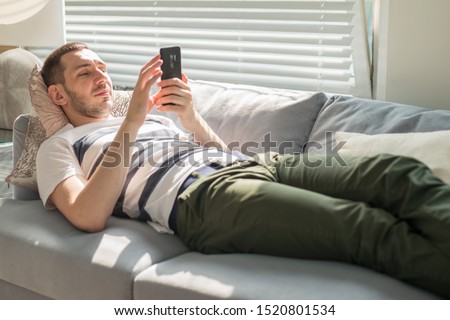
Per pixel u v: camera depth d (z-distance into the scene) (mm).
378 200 1494
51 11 3172
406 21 2256
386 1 2328
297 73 2635
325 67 2561
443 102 2254
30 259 1758
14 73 2709
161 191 1833
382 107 2041
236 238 1606
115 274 1576
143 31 3029
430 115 1910
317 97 2189
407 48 2275
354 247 1430
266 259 1557
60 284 1694
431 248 1305
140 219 1882
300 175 1699
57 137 2037
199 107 2361
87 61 2135
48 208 1931
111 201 1790
